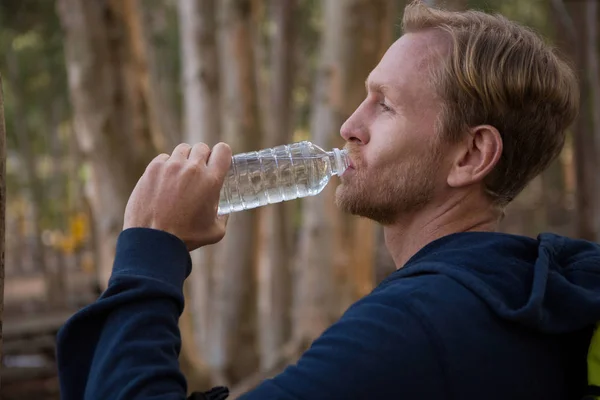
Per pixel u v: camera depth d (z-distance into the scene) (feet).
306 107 57.88
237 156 5.15
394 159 4.33
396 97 4.33
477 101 4.21
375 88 4.44
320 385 3.38
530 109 4.26
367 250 20.80
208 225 4.10
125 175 16.40
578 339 3.96
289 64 26.71
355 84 19.15
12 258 92.63
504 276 3.83
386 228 4.61
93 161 16.42
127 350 3.48
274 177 5.12
